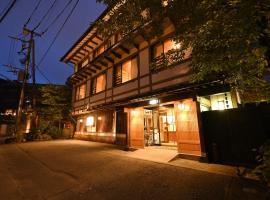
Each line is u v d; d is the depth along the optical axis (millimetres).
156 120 13977
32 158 11164
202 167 7398
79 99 22234
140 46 13086
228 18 3219
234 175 6230
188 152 8773
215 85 7871
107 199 5059
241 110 7492
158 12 4465
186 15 4137
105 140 16609
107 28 4793
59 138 23266
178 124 9406
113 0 4504
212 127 8258
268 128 6812
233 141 7574
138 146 11914
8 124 36688
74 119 23547
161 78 10938
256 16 2980
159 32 4789
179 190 5355
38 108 23766
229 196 4730
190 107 8977
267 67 3609
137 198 5027
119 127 14898
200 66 4277
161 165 8172
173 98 9719
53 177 7230
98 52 19797
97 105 17250
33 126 24047
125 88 14016
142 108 12016
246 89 4379
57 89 24188
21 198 5305
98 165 8820
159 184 5938
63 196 5375
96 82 18938
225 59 3736
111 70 16266
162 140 13625
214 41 3609
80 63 23766
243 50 3262
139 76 12695
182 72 9688
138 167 8078
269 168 3357
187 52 9578
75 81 23188
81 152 12523
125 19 4547
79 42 19922
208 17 3705
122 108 13688
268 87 3641
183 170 7219
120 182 6352
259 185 5215
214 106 9656
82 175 7344
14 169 8562
